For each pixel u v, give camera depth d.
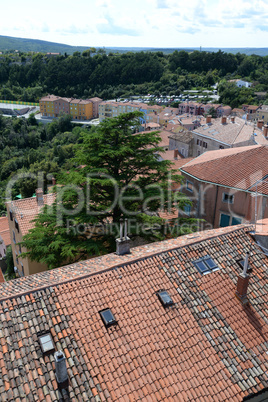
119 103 165.50
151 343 11.30
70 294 11.91
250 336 12.42
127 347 11.05
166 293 12.81
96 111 189.00
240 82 185.50
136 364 10.70
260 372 11.44
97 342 10.94
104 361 10.54
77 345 10.69
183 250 14.46
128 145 22.56
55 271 14.76
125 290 12.52
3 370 9.70
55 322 11.05
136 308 12.12
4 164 108.69
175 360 11.08
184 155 69.62
